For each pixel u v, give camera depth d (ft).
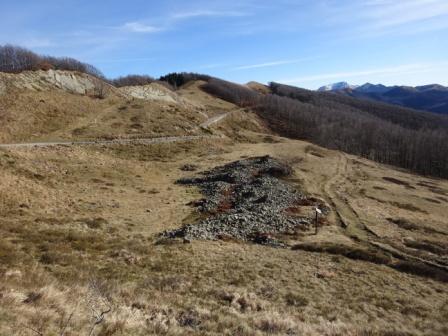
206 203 151.43
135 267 77.20
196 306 55.67
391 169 318.45
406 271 98.84
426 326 64.23
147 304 51.65
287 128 550.77
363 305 70.85
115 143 243.19
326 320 59.31
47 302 41.24
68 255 77.00
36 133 225.56
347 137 528.63
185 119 344.08
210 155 263.70
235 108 572.92
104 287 55.72
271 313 57.41
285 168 219.41
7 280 47.26
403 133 523.70
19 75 280.10
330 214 155.22
